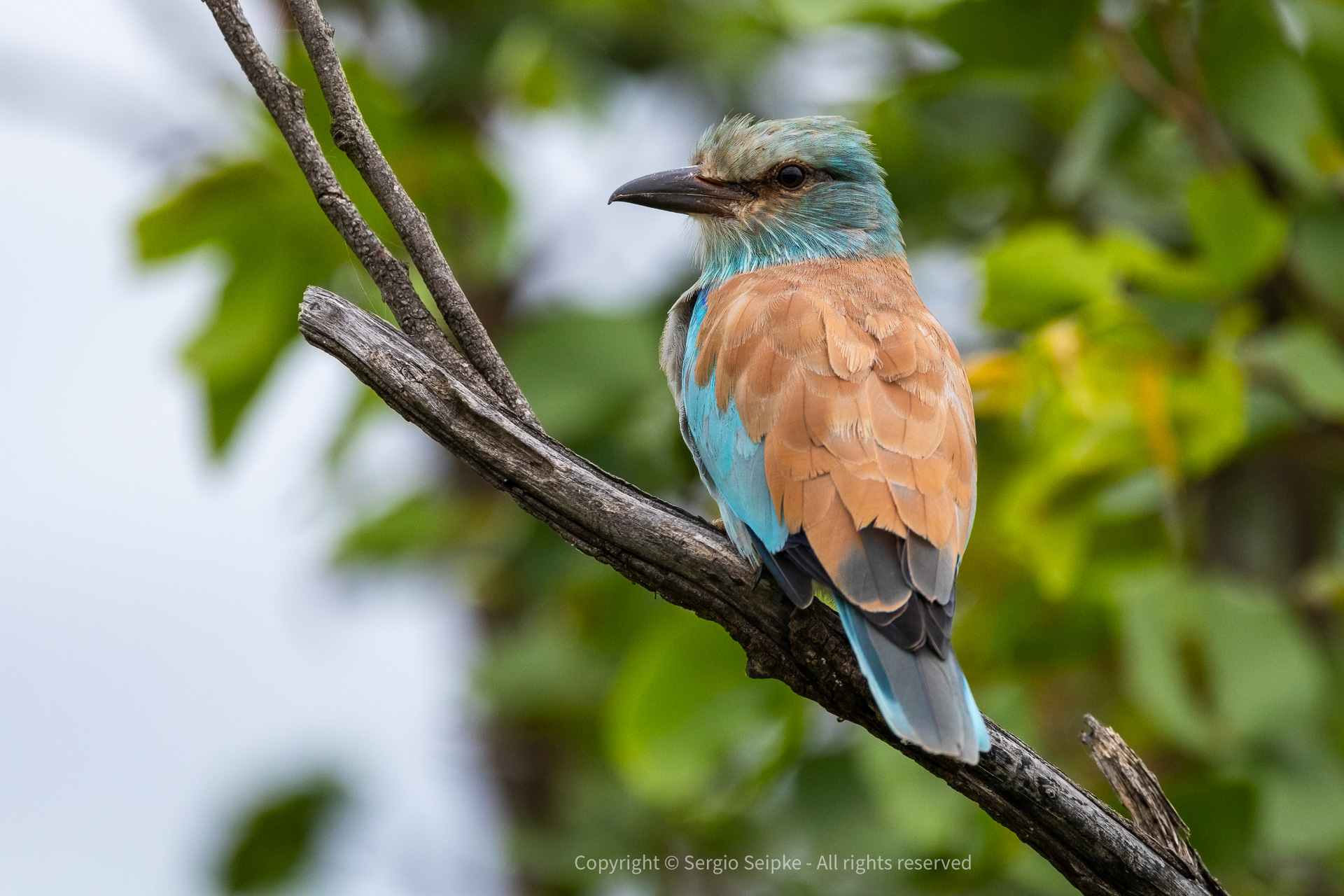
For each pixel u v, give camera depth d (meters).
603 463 11.26
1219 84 10.45
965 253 13.18
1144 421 9.71
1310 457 10.99
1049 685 11.09
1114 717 11.11
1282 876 10.97
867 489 7.87
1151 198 12.76
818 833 10.74
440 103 12.92
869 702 7.63
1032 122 12.67
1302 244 10.95
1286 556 12.19
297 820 12.24
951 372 8.88
